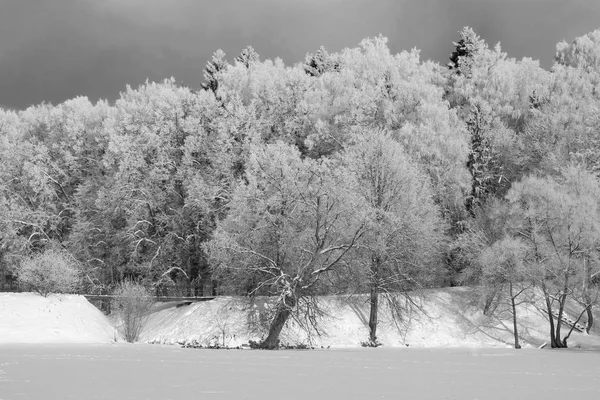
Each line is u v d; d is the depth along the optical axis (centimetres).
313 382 2081
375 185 5138
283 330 4688
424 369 2583
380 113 6469
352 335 4847
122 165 6184
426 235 5081
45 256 5262
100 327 5053
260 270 4750
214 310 4938
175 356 3219
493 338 4981
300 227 4803
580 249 5044
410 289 5250
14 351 3547
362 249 4750
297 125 6469
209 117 6650
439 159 5853
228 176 5872
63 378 2158
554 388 1978
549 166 6066
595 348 4584
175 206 6272
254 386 1972
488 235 5528
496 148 6706
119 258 6297
